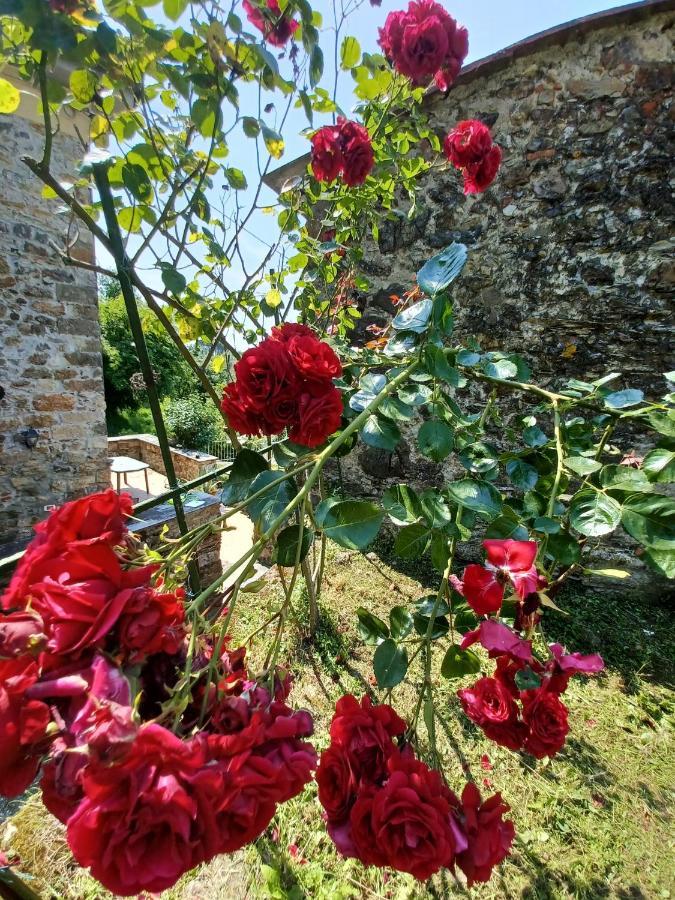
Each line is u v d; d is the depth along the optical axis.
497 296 2.76
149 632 0.42
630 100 2.26
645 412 0.95
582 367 2.62
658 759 1.70
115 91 0.89
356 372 1.27
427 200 2.86
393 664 0.85
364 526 0.71
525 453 1.14
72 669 0.39
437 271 0.88
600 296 2.49
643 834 1.44
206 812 0.37
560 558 0.84
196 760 0.37
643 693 2.03
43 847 1.29
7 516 3.45
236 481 0.91
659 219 2.30
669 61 2.15
